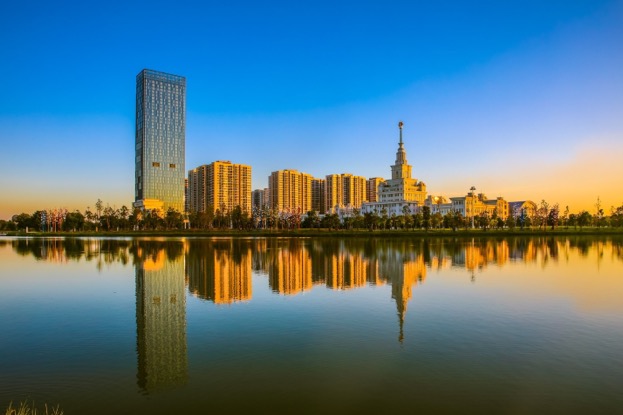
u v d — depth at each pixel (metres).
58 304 42.91
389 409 19.81
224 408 20.09
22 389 22.33
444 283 53.69
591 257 87.19
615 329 32.28
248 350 27.84
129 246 126.56
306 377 23.39
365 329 32.47
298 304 41.44
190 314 37.78
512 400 20.62
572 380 22.83
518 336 30.55
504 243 132.25
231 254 95.94
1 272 67.81
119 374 24.19
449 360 25.81
